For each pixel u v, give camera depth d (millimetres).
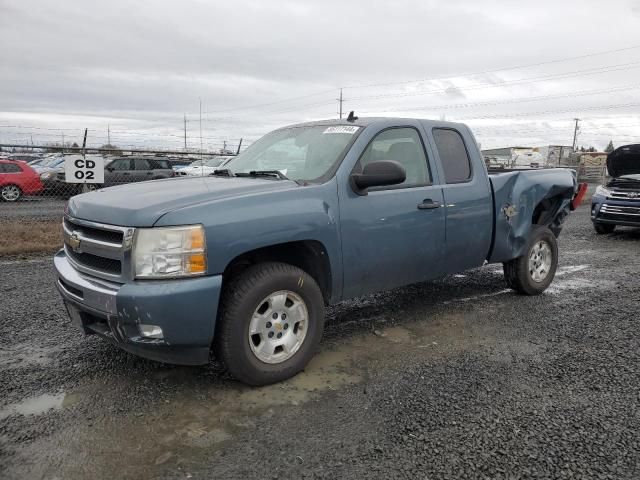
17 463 2691
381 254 4191
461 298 5832
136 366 3885
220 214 3291
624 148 10680
